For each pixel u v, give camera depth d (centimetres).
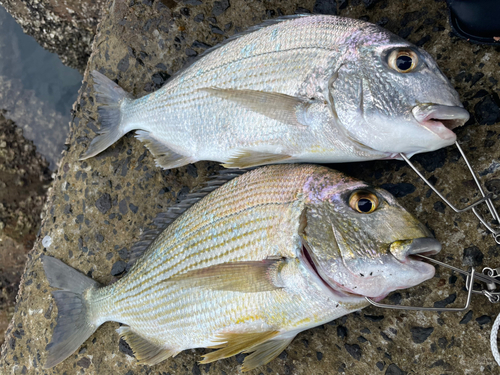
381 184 46
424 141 38
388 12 48
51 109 85
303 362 48
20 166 84
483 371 41
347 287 37
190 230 46
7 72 87
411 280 36
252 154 46
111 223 61
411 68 38
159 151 54
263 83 44
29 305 64
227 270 41
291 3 52
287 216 40
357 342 46
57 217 64
